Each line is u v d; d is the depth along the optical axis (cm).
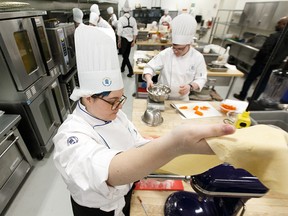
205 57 270
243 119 93
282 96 139
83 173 44
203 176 51
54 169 185
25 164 167
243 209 57
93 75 58
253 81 334
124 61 443
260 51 304
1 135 130
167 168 48
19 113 163
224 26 608
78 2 436
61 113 229
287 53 125
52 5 305
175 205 65
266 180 31
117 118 78
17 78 147
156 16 720
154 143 36
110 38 55
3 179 140
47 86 194
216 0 642
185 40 150
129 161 38
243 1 539
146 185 77
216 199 62
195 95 257
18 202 154
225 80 258
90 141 52
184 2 726
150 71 172
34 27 166
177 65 166
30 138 179
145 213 67
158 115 122
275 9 385
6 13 135
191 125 33
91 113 64
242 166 32
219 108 143
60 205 153
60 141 55
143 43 390
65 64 235
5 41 134
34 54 170
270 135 34
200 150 33
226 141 32
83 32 54
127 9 400
